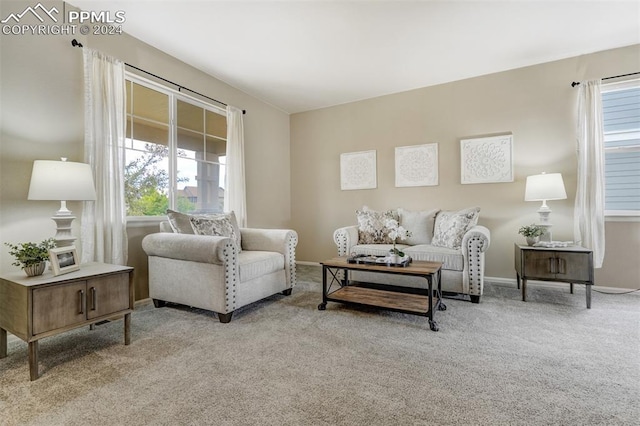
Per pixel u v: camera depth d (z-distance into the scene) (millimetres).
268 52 3180
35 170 1929
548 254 2797
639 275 3086
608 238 3182
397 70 3613
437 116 4020
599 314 2510
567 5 2457
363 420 1252
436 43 3027
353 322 2379
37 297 1610
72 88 2410
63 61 2361
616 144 3242
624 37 2949
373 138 4473
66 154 2369
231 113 3889
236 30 2777
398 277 3193
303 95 4395
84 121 2471
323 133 4875
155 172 3109
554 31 2830
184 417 1276
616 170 3242
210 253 2320
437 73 3703
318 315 2545
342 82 3953
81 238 2424
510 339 2045
